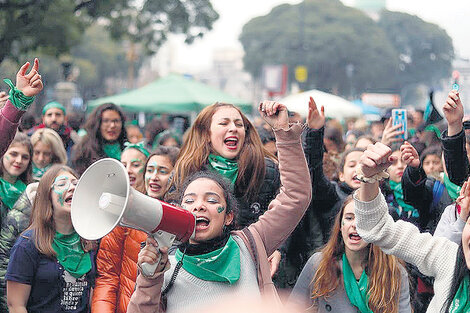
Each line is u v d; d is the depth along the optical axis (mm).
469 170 4453
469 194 3609
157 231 2904
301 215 3807
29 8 23359
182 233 2939
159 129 11859
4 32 23016
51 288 4508
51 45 24375
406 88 114438
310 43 98375
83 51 83125
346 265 4363
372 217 3344
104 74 86562
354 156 5859
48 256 4496
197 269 3369
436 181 5324
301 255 5238
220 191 3465
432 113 6148
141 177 5648
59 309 4512
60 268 4508
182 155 4750
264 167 4785
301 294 4461
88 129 7301
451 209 4141
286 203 3787
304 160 3828
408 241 3330
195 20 33344
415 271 5043
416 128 10969
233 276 3363
